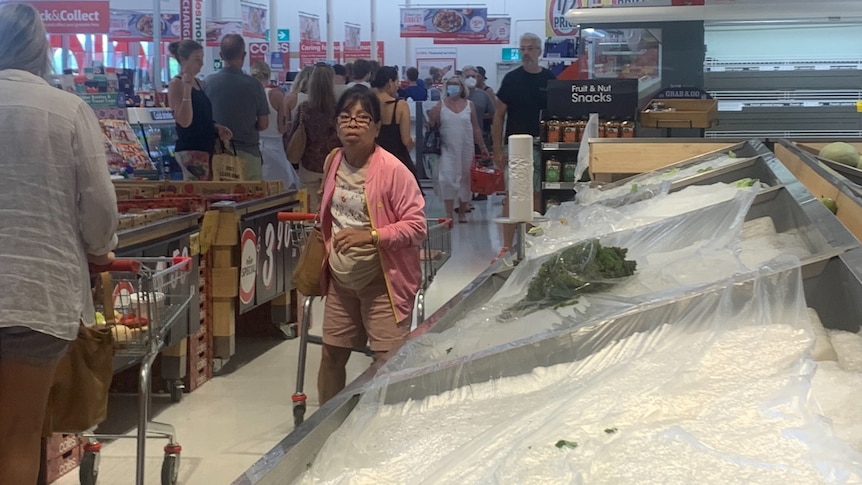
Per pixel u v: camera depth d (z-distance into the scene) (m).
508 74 7.71
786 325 1.76
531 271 2.74
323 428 1.65
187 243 4.63
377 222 3.56
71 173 2.83
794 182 3.16
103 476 3.71
